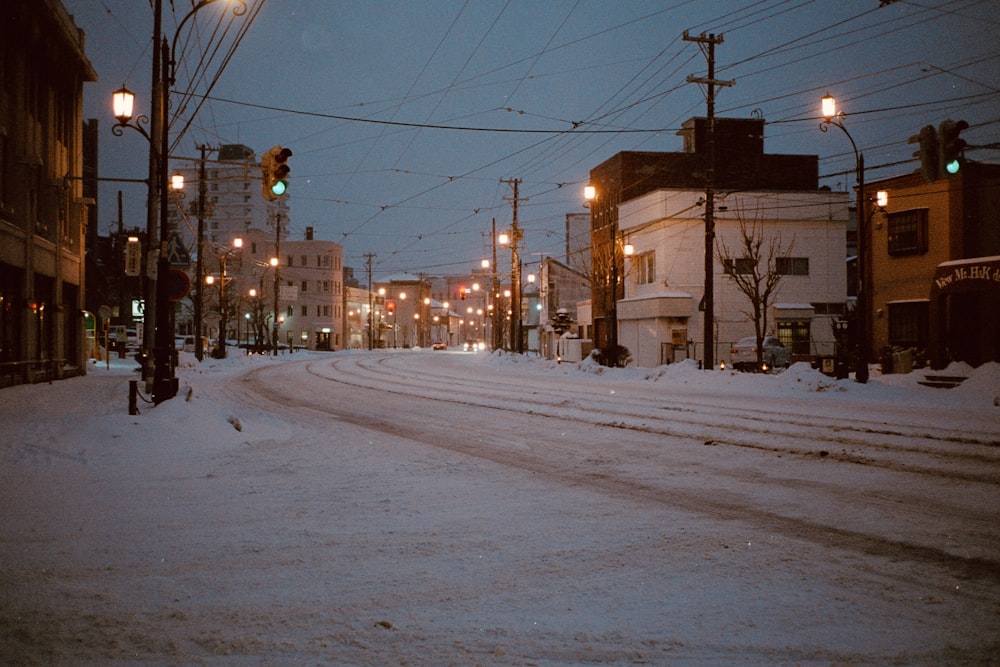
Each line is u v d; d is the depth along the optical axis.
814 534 6.29
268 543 6.05
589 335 52.75
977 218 30.22
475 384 25.84
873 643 4.05
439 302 158.38
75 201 27.30
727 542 6.06
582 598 4.78
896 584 5.02
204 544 6.01
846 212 40.22
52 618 4.37
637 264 42.50
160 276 15.40
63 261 25.34
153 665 3.77
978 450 10.52
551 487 8.38
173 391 15.48
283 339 96.31
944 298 25.38
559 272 69.50
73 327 27.59
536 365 39.88
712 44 27.38
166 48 16.42
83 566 5.39
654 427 13.20
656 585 5.03
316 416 16.30
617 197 45.97
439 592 4.89
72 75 26.55
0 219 19.19
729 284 39.31
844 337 36.91
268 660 3.84
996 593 4.83
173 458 10.47
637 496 7.86
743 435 12.10
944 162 16.78
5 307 20.48
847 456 10.07
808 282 39.94
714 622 4.37
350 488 8.38
